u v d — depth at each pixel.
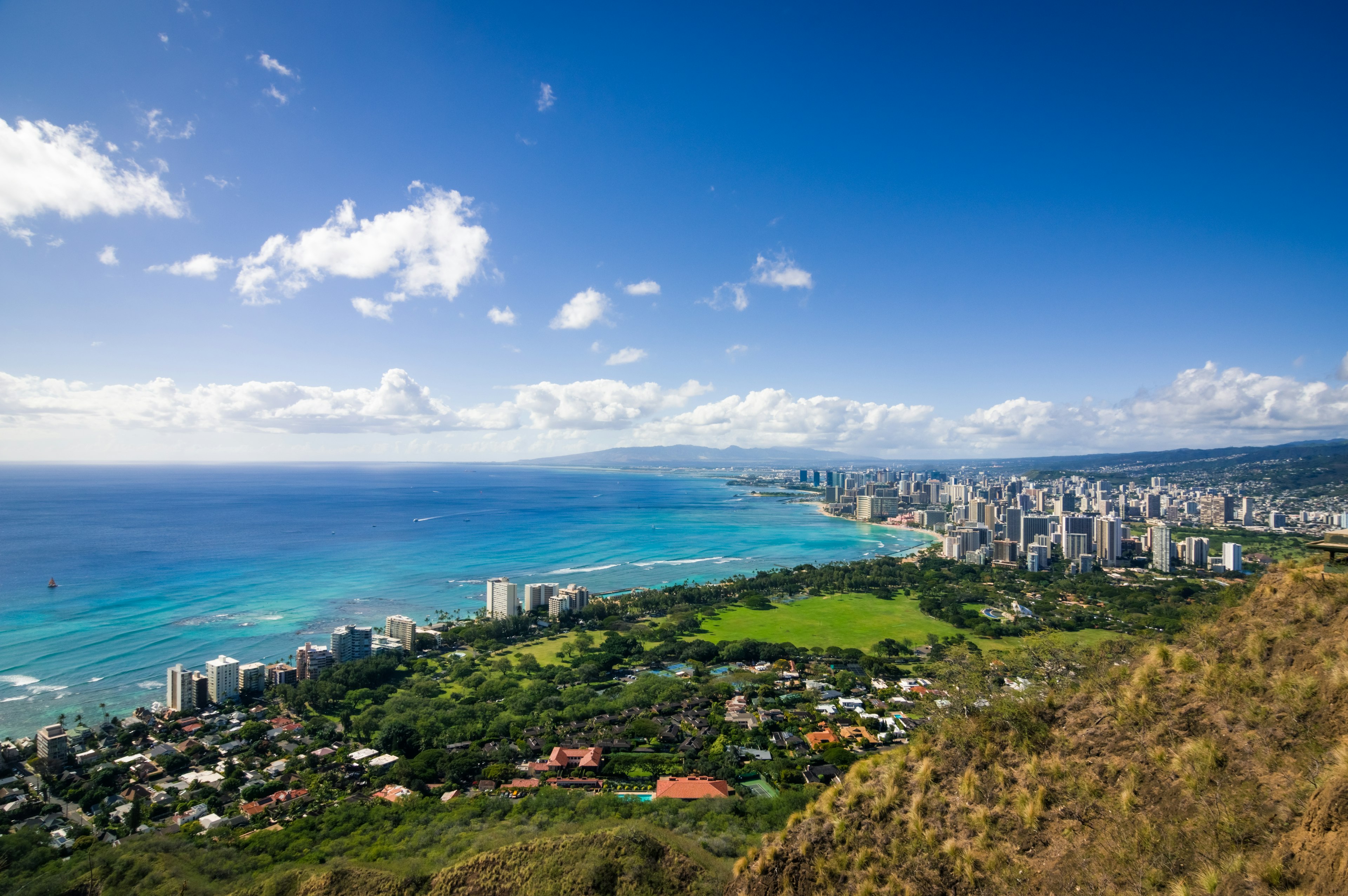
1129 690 25.23
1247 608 25.92
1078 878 20.03
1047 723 26.39
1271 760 19.50
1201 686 23.55
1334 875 14.95
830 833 27.41
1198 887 17.38
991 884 21.75
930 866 23.59
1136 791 21.55
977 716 28.52
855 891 24.45
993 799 24.50
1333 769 17.28
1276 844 17.03
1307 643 22.50
